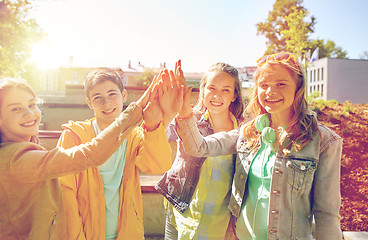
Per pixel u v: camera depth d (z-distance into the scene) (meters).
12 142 1.26
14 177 1.18
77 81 36.16
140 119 1.30
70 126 1.58
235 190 1.58
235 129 1.74
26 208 1.22
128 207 1.55
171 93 1.42
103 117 1.60
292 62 1.39
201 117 1.95
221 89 1.82
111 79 1.62
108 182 1.54
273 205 1.39
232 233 1.76
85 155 1.16
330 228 1.33
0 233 1.20
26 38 6.39
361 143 5.76
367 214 3.52
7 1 6.13
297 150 1.38
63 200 1.37
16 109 1.26
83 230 1.45
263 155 1.48
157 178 3.09
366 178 4.45
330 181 1.35
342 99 30.28
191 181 1.75
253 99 1.59
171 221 1.84
